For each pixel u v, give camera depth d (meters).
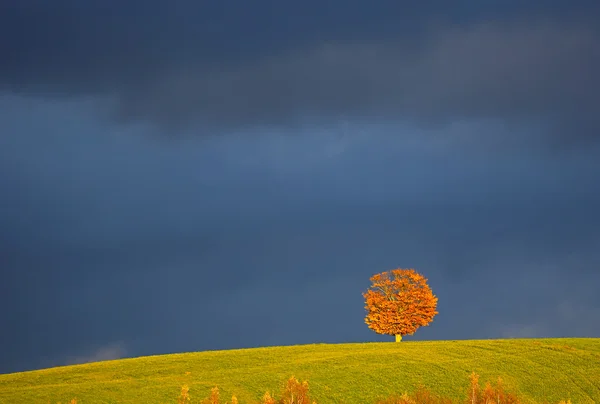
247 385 144.25
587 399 138.50
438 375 153.38
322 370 158.38
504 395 76.50
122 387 142.00
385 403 91.00
